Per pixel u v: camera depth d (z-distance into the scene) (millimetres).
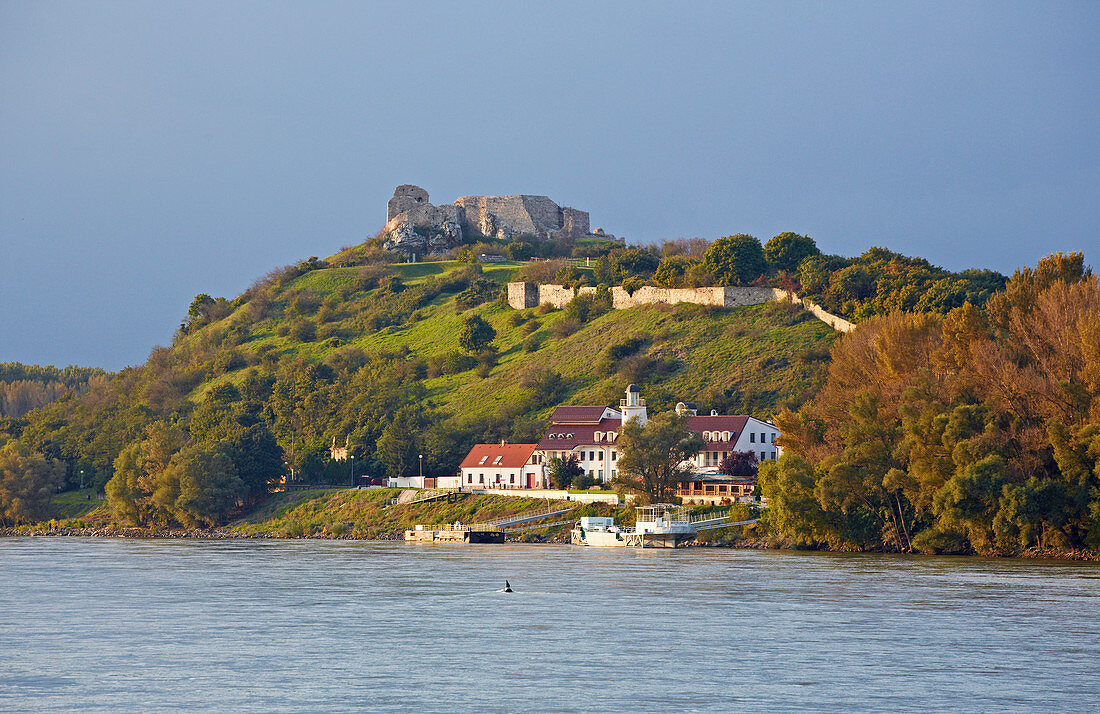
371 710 198250
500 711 197000
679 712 196125
